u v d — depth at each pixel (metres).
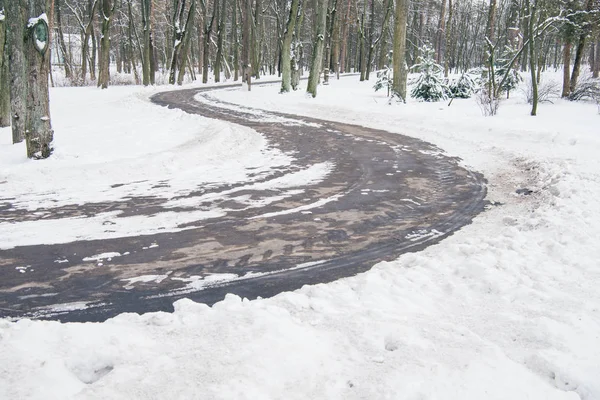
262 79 44.75
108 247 5.21
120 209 6.64
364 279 4.12
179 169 9.20
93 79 41.47
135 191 7.63
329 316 3.37
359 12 48.09
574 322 3.36
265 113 19.22
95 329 3.10
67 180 8.20
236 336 2.98
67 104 22.70
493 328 3.30
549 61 59.91
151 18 36.78
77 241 5.38
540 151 10.98
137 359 2.76
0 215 6.30
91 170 8.69
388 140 13.38
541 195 7.45
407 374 2.66
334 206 6.99
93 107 20.95
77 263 4.75
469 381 2.62
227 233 5.73
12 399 2.38
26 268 4.61
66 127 14.46
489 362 2.80
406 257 4.79
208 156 10.35
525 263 4.49
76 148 10.77
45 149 9.73
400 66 20.62
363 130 15.21
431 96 23.14
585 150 10.75
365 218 6.43
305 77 46.78
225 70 49.72
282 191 7.80
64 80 39.06
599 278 4.18
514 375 2.72
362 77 37.19
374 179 8.80
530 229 5.66
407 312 3.53
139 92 28.00
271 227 5.98
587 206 6.37
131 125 14.74
